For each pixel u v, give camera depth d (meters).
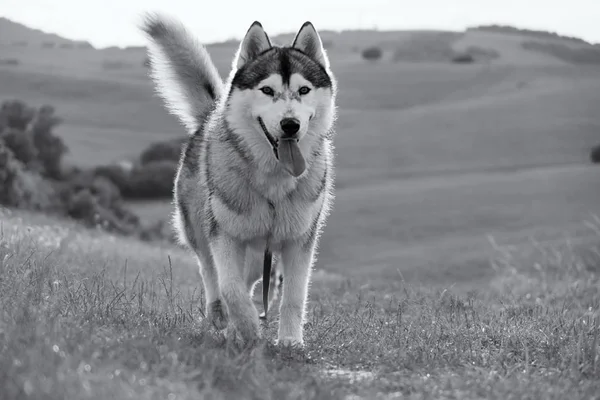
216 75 10.31
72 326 6.95
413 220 75.62
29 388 4.67
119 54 181.50
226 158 8.16
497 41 194.00
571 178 88.62
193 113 10.18
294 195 8.18
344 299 13.17
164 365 5.89
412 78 157.62
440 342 8.52
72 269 11.71
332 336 8.66
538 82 150.38
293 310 8.30
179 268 17.20
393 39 197.75
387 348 8.12
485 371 6.94
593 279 16.66
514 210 77.38
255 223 8.21
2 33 191.00
